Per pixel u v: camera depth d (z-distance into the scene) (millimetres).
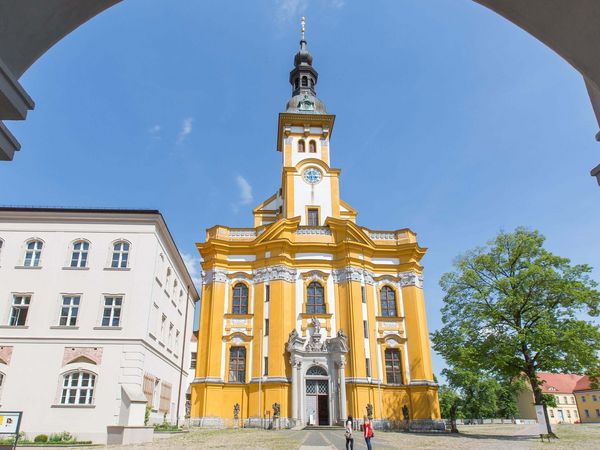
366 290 44656
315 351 41500
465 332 35188
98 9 4793
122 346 27812
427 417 40688
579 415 102812
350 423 20188
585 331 32094
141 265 29906
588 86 5172
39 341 27625
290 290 44156
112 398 26625
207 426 39312
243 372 41875
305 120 54281
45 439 24641
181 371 42906
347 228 46781
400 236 48625
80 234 30438
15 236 30125
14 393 26391
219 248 45531
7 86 4090
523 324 35344
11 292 28703
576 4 4492
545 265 35531
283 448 21531
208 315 43688
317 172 51094
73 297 29000
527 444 26219
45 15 4277
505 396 86438
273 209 54719
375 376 41750
